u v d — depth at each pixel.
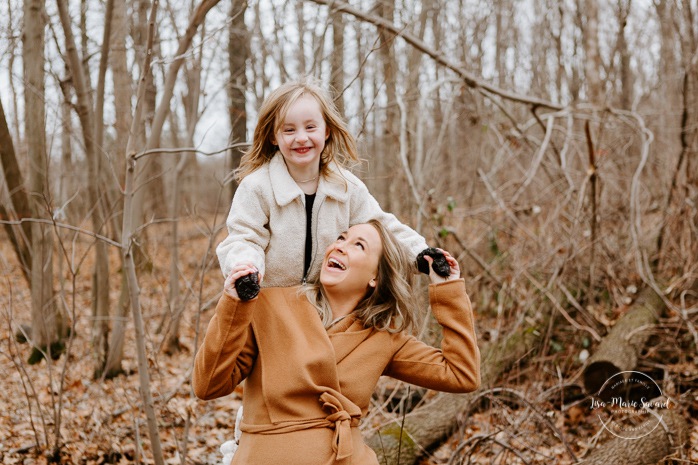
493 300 6.14
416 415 4.20
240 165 2.40
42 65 5.67
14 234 5.68
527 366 5.11
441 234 5.55
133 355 6.42
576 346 5.30
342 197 2.33
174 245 6.79
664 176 7.10
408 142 7.57
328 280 2.27
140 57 6.78
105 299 5.71
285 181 2.25
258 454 2.13
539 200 6.29
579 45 12.67
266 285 2.32
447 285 2.34
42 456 4.01
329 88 3.61
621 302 5.78
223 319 2.08
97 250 5.70
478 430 4.21
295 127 2.21
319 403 2.17
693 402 4.42
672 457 3.61
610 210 6.45
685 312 4.99
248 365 2.24
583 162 6.34
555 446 4.04
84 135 5.57
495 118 7.86
